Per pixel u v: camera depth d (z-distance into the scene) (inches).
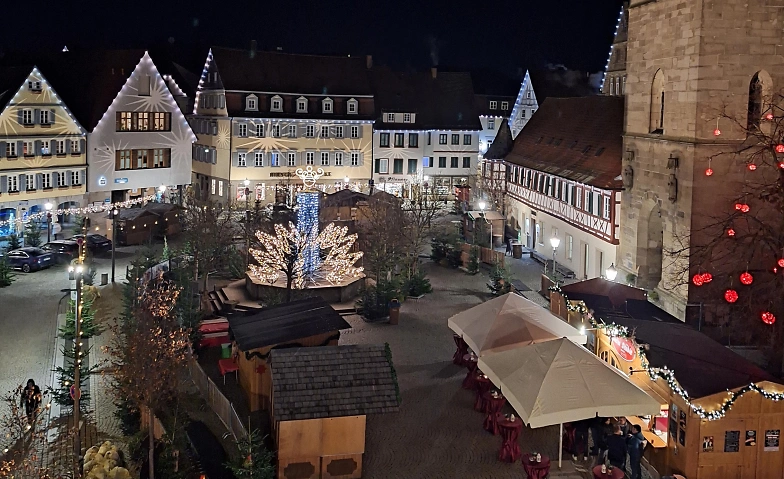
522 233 2240.4
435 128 3144.7
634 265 1512.1
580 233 1793.8
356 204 2228.1
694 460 794.2
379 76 3198.8
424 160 3154.5
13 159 2176.4
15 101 2164.1
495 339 1005.8
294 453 818.2
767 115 1191.6
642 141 1470.2
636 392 781.3
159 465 796.6
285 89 2847.0
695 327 1285.7
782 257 1120.8
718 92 1264.8
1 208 2166.6
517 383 815.7
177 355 970.7
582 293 1243.8
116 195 2518.5
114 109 2426.2
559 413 757.3
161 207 2322.8
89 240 2065.7
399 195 2918.3
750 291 1099.3
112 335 1334.9
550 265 1941.4
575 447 884.6
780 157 1185.4
